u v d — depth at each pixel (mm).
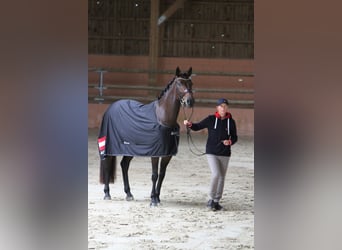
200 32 32094
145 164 17422
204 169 16547
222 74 31359
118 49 32188
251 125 28953
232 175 15500
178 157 18922
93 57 32094
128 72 31516
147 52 32219
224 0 31891
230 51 32031
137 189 13023
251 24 31859
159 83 31969
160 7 32281
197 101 30688
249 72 31781
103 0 31969
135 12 32062
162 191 12805
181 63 32156
